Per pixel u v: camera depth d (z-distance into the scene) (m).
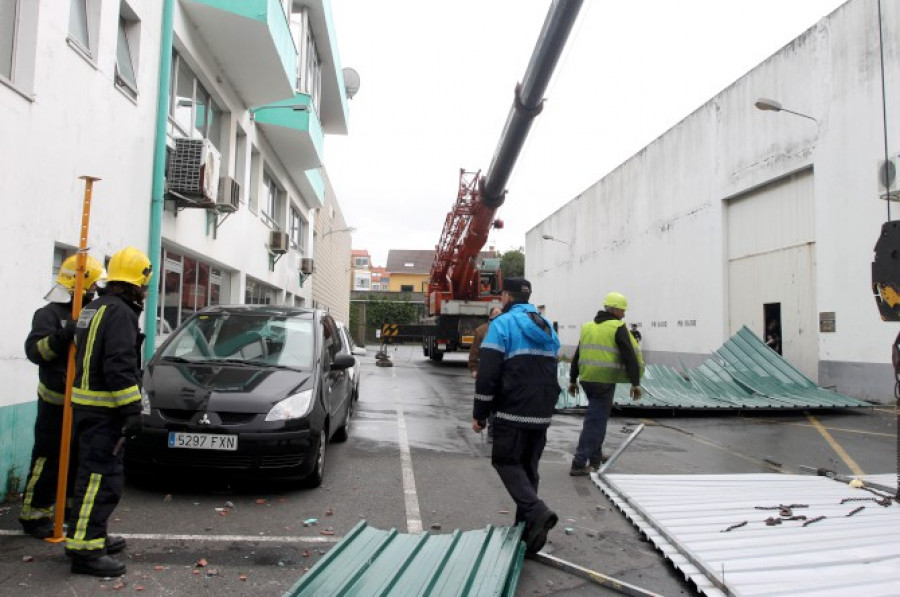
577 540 4.64
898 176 7.23
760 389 13.03
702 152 19.61
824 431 10.33
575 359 6.98
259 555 4.15
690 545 4.17
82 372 3.80
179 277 10.57
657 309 22.53
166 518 4.82
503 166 14.81
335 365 6.90
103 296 3.98
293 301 22.28
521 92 11.52
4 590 3.46
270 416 5.41
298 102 14.84
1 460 5.04
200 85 11.18
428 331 24.59
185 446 5.22
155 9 8.38
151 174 8.30
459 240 22.42
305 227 24.25
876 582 3.48
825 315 14.16
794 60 15.40
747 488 5.89
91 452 3.76
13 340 5.20
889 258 5.39
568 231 32.78
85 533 3.69
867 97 13.16
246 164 13.69
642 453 8.21
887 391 12.52
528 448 4.31
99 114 6.78
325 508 5.26
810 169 15.17
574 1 9.06
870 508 5.09
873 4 13.03
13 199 5.20
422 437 8.80
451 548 4.00
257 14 9.80
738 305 18.00
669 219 21.70
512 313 4.27
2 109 5.03
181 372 5.92
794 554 3.96
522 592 3.70
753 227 17.41
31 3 5.54
